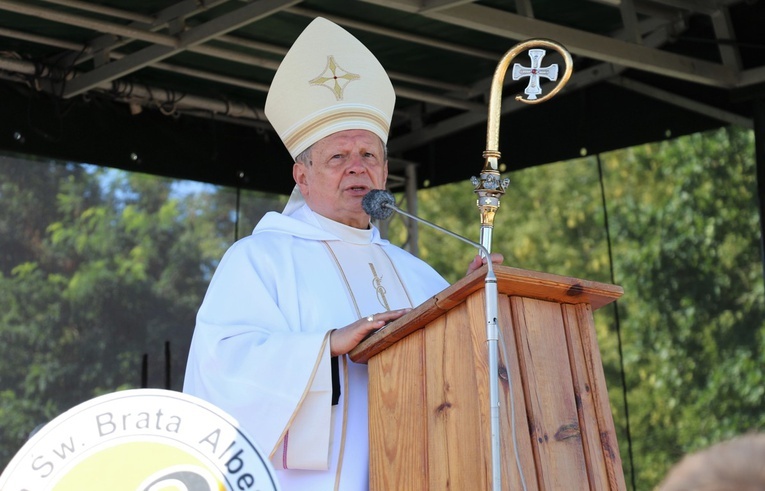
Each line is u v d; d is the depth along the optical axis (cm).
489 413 234
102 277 653
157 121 642
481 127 697
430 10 512
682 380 1129
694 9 586
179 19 559
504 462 232
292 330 320
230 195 678
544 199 1546
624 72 639
